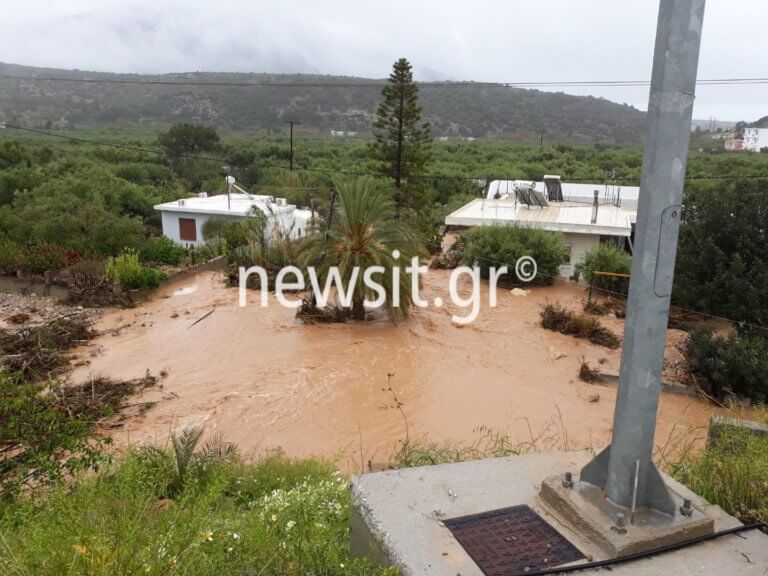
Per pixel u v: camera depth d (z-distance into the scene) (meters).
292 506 3.57
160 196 32.09
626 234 18.78
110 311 16.09
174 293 18.02
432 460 5.46
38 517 3.37
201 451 7.40
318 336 14.09
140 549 2.41
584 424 9.70
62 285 17.38
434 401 10.55
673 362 12.61
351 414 9.96
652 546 2.49
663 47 2.37
